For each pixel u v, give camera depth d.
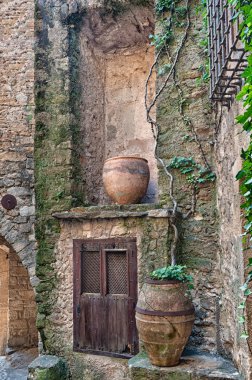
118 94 4.96
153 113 4.71
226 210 2.98
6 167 5.10
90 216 3.74
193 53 3.66
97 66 4.88
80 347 3.74
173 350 2.80
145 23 4.41
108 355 3.58
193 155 3.56
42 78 4.32
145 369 2.83
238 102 2.45
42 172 4.18
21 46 5.26
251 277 2.07
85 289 3.81
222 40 2.48
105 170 4.01
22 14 5.29
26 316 6.27
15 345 6.21
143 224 3.54
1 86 5.23
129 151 4.80
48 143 4.21
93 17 4.34
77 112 4.35
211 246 3.41
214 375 2.64
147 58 4.84
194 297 3.39
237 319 2.62
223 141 3.05
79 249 3.84
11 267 6.36
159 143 3.70
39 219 4.11
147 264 3.47
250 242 2.36
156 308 2.78
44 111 4.27
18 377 5.12
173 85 3.70
